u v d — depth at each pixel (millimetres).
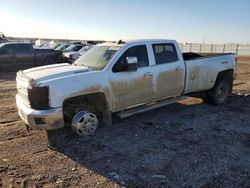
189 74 7211
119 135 5738
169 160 4625
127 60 5789
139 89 6215
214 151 4973
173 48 6953
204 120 6746
